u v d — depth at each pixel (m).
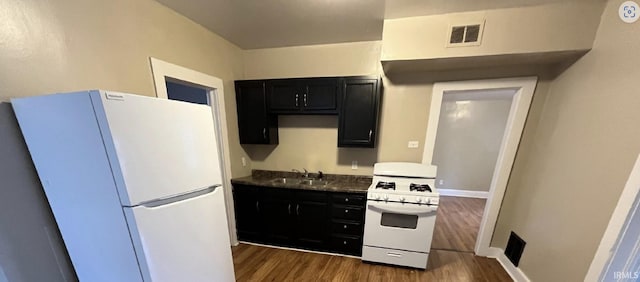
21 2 0.99
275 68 2.79
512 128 2.12
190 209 1.22
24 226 1.03
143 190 1.00
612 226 1.26
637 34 1.22
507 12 1.64
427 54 1.82
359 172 2.75
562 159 1.70
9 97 0.97
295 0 1.65
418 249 2.13
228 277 1.53
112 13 1.37
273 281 2.03
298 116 2.84
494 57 1.76
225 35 2.36
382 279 2.07
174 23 1.82
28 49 1.02
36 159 1.00
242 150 2.87
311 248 2.52
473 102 4.34
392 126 2.52
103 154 0.91
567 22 1.54
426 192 2.04
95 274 1.12
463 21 1.73
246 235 2.70
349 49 2.55
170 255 1.12
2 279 0.99
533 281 1.86
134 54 1.52
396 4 1.65
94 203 1.00
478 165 4.49
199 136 1.29
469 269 2.22
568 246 1.55
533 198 1.98
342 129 2.46
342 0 1.63
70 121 0.91
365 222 2.23
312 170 2.91
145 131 1.00
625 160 1.22
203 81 2.14
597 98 1.45
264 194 2.54
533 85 1.99
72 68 1.19
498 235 2.36
